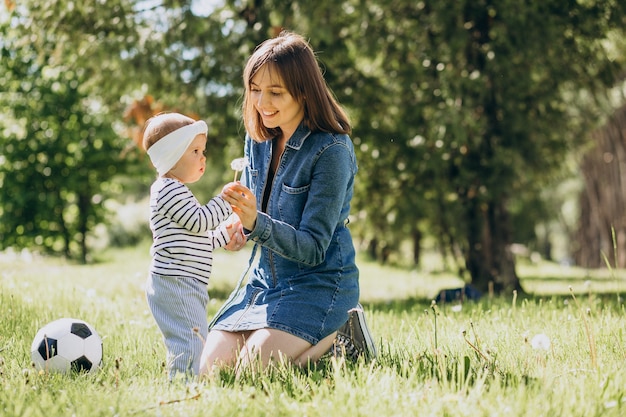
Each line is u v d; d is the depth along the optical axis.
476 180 10.77
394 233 12.29
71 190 21.48
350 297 3.62
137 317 5.40
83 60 10.29
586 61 10.67
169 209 3.58
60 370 3.48
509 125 10.58
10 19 11.02
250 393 2.77
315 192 3.50
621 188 26.23
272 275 3.70
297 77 3.49
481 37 10.62
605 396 2.75
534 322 4.84
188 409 2.67
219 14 10.55
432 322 5.12
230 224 3.83
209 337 3.60
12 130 20.70
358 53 10.55
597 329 4.22
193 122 3.83
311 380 2.99
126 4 10.42
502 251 11.45
